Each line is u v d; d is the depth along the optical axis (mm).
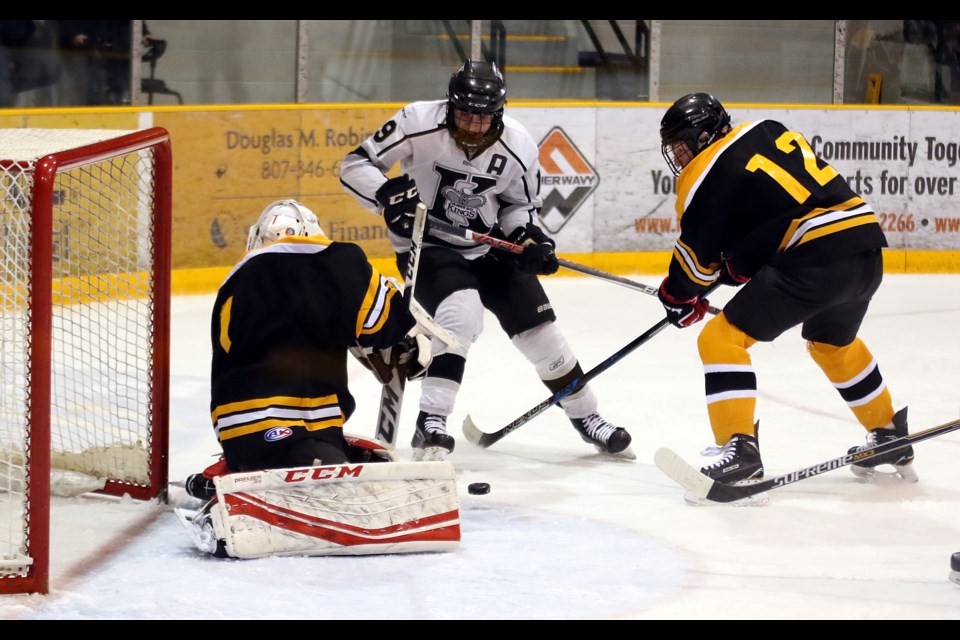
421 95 16375
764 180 6305
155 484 6211
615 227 15297
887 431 6973
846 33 16875
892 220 15828
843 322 6789
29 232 4750
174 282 13547
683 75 16922
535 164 7531
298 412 5539
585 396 7574
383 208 7242
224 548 5254
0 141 5387
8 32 14141
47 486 4773
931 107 15734
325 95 16016
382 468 5371
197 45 15227
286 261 5621
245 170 13734
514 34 16297
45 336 4723
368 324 5570
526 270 7297
